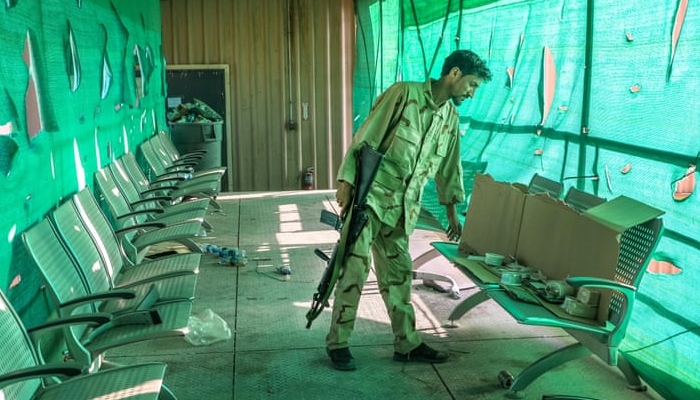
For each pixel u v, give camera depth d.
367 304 5.23
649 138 3.51
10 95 3.44
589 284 3.13
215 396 3.79
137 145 7.51
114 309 3.74
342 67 10.83
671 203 3.35
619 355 3.78
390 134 3.82
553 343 4.50
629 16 3.67
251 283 5.78
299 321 4.89
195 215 5.98
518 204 4.15
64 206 4.09
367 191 3.79
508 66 5.30
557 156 4.51
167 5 10.46
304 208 9.00
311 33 10.70
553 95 4.57
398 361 4.21
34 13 3.90
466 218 4.80
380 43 9.23
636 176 3.63
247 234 7.56
